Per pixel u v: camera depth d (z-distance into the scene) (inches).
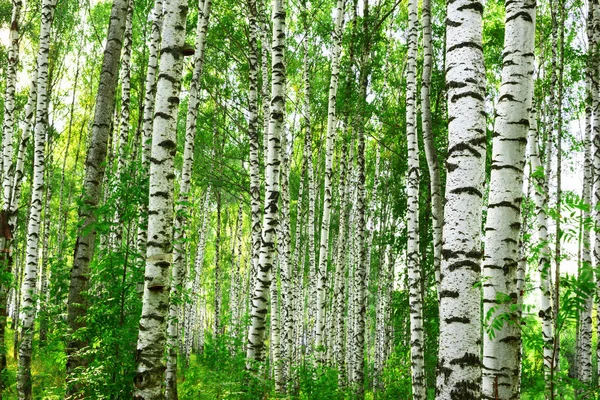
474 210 134.6
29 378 322.0
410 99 391.9
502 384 148.5
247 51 649.0
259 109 708.0
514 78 159.0
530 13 161.0
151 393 190.2
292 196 959.6
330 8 672.4
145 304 196.5
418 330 370.6
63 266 337.1
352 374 831.7
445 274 134.3
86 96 948.6
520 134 156.7
